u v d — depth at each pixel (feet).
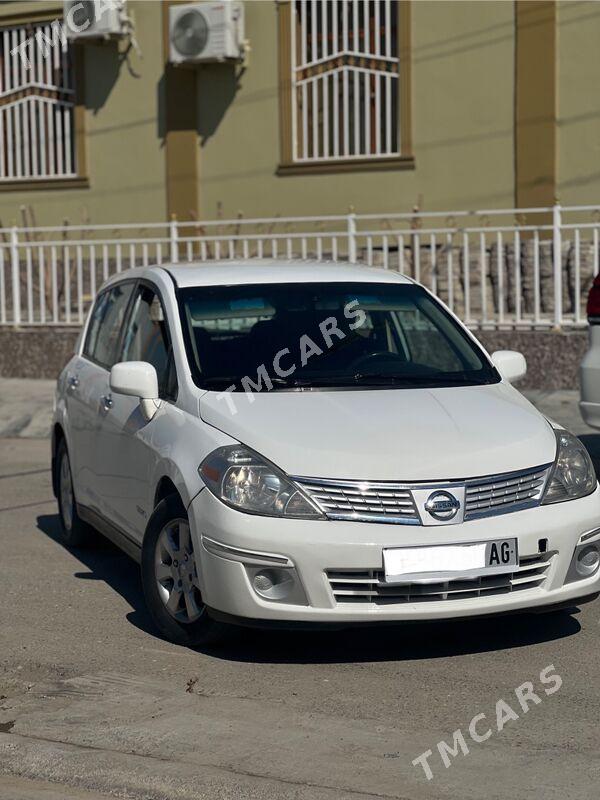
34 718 16.02
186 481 18.17
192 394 19.65
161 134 54.19
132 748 14.97
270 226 52.19
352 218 42.16
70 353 47.39
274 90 51.85
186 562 18.61
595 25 45.68
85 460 23.86
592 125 46.01
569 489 18.22
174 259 44.83
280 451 17.63
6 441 40.27
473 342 22.24
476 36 47.75
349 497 17.17
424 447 17.79
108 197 55.52
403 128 49.34
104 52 55.01
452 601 17.24
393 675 17.47
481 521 17.34
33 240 56.39
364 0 49.85
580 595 18.11
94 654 18.61
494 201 47.98
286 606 17.08
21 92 57.06
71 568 24.06
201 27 51.26
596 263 39.70
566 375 40.50
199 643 18.67
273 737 15.23
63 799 13.88
